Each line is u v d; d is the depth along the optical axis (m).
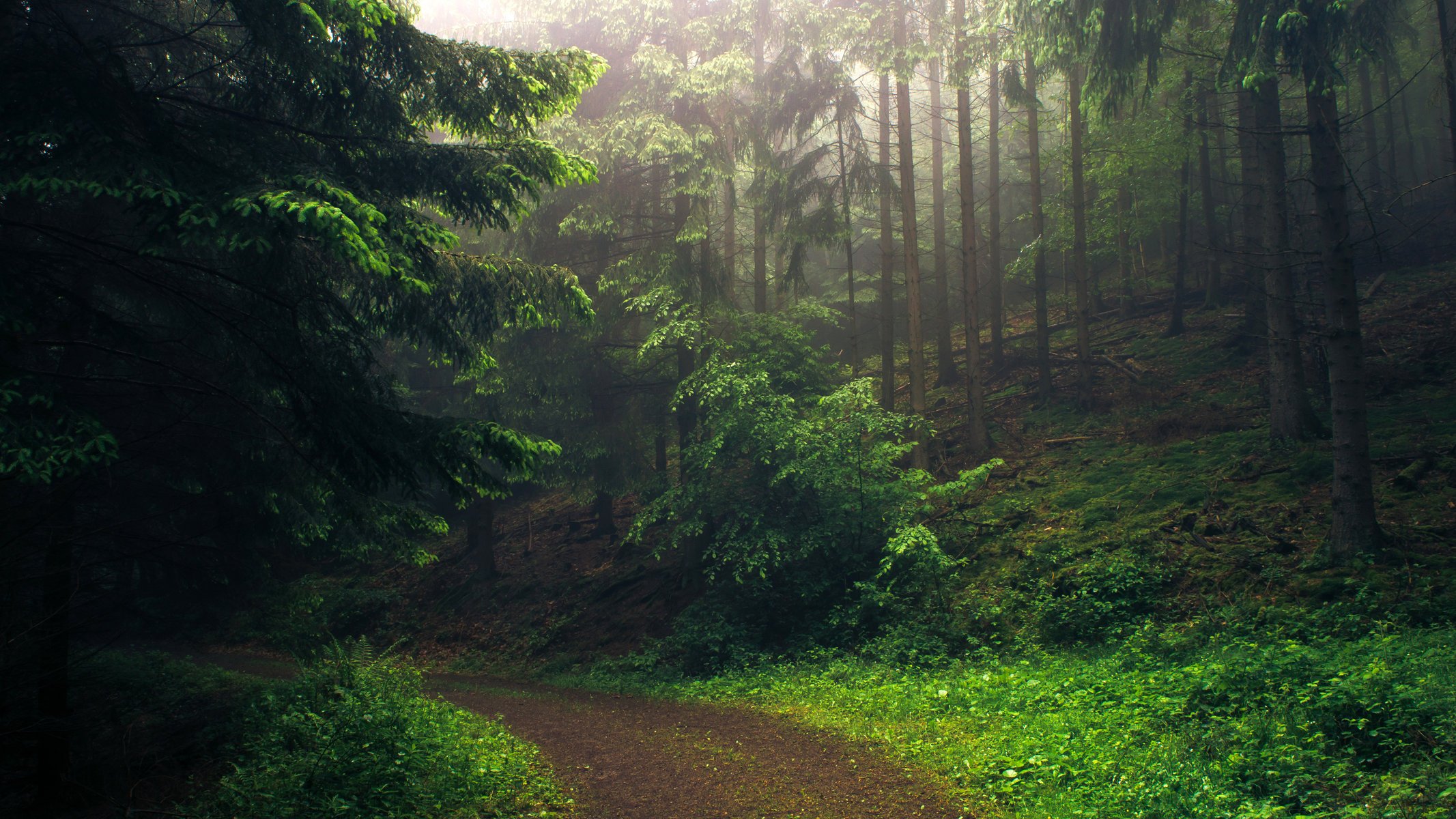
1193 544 12.07
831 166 19.84
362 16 5.84
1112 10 10.86
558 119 15.29
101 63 5.70
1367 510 10.20
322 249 5.84
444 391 20.95
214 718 9.11
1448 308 17.81
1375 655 7.21
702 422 16.00
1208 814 5.00
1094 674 8.87
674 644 15.18
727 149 17.02
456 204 7.45
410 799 6.62
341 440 6.71
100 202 6.54
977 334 18.59
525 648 18.31
